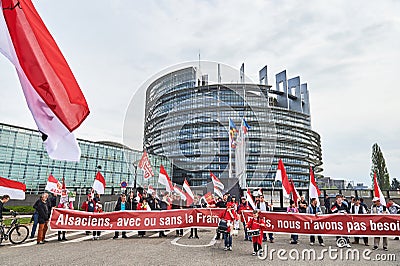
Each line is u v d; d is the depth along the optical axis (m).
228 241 8.40
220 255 7.58
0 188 9.21
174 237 10.75
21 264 6.40
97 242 9.55
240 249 8.53
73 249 8.21
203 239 10.31
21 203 25.47
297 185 68.06
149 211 10.26
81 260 6.78
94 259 6.89
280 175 11.38
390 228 9.18
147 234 11.67
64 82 2.59
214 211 10.27
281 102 87.06
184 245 8.98
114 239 10.24
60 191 18.03
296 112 84.12
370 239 11.30
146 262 6.61
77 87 2.65
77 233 11.80
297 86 97.88
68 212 9.90
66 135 2.60
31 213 23.09
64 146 2.60
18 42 2.56
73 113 2.58
